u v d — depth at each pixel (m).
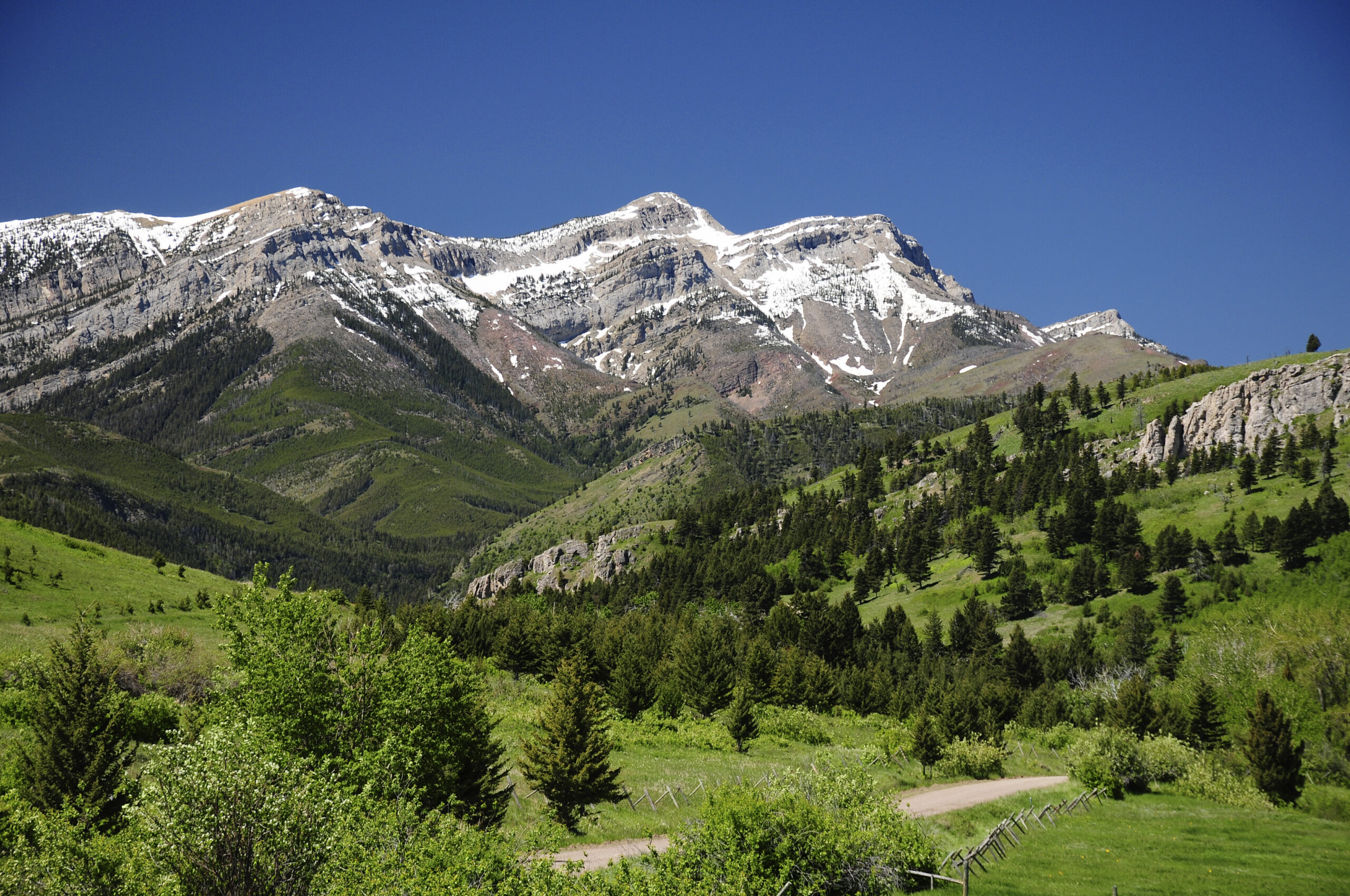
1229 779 62.47
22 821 26.02
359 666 36.84
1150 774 64.88
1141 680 83.75
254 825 20.64
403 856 23.41
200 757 20.98
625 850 41.91
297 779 22.33
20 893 21.91
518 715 73.81
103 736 35.75
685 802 52.50
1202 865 41.94
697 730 81.81
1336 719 71.00
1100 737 66.56
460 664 40.09
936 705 96.62
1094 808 57.66
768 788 34.97
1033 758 83.00
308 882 21.20
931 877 34.72
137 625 90.69
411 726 35.72
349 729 35.12
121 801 35.81
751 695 92.06
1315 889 38.06
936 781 67.88
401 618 105.25
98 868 21.95
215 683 55.94
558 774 45.12
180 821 20.14
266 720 33.56
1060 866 41.50
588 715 47.66
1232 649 84.88
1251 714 64.56
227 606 37.03
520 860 25.41
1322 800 58.69
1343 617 79.81
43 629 81.38
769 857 30.62
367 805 25.58
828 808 33.34
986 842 42.16
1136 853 44.41
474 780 40.44
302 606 37.25
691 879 28.84
